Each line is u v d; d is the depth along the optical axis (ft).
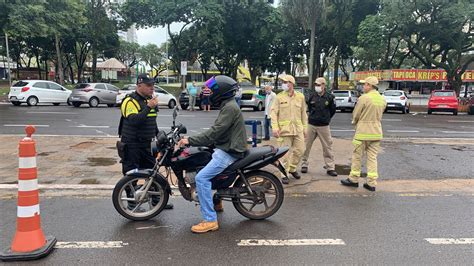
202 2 105.91
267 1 124.77
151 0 106.93
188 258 12.87
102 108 73.46
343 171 25.99
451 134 47.50
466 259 13.06
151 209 16.63
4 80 172.14
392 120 65.57
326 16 104.27
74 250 13.34
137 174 16.06
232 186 16.62
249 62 146.72
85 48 166.81
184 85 104.06
